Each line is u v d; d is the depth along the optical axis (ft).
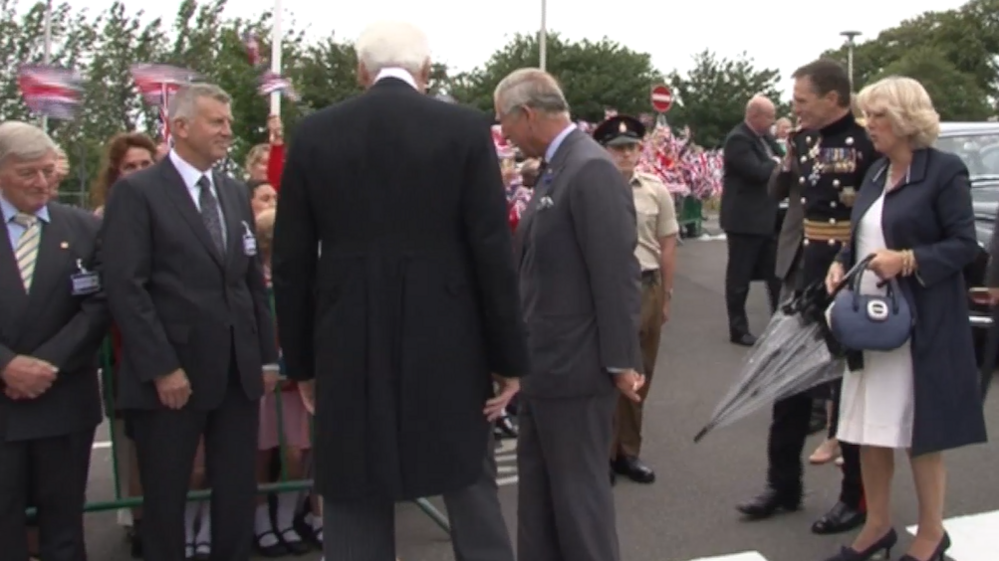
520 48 139.95
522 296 12.46
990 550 14.57
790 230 17.97
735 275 29.12
